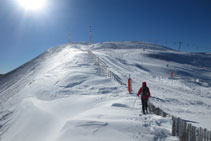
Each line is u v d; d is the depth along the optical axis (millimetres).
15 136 9641
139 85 18422
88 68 22109
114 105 9320
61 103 11531
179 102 12703
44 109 11250
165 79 27281
